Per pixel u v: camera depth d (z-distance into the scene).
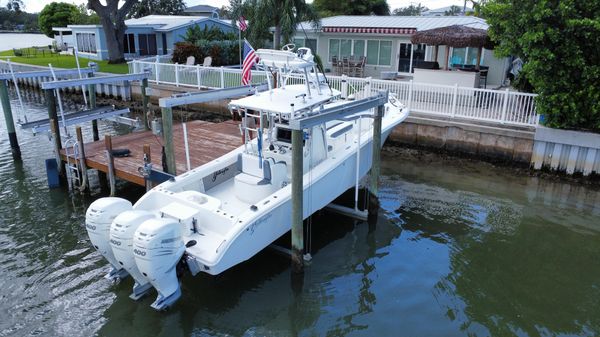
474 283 7.06
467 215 9.40
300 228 7.05
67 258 7.58
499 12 11.40
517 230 8.76
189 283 7.00
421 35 15.59
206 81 18.31
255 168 7.64
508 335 5.92
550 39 10.68
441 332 5.98
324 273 7.35
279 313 6.39
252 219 6.52
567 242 8.32
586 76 10.73
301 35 22.38
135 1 28.80
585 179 11.32
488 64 18.98
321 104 7.96
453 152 13.06
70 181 11.08
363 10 37.56
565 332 5.99
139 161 10.04
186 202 6.95
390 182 11.20
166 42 32.38
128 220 5.91
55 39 41.44
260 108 7.48
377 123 8.73
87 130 16.05
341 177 8.74
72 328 5.93
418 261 7.69
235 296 6.72
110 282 6.89
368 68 21.33
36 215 9.23
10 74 12.45
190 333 5.93
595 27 10.05
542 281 7.11
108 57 29.91
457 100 13.02
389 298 6.71
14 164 12.55
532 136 11.73
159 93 19.53
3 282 6.86
